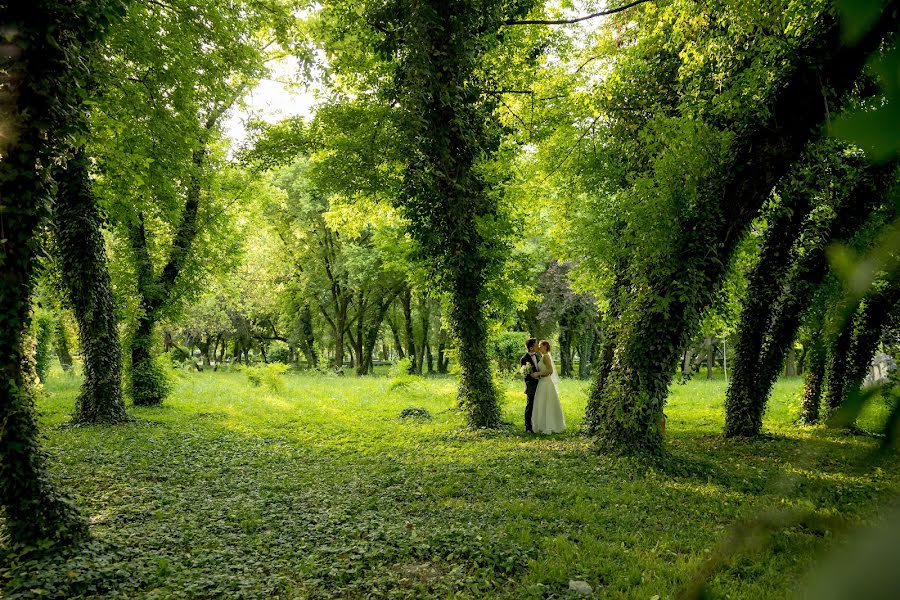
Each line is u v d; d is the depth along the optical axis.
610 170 12.98
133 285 16.45
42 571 4.93
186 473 8.82
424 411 15.35
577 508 6.86
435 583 4.86
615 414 9.84
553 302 28.95
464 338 13.22
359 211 17.53
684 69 10.01
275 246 34.00
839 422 0.47
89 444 10.77
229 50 11.57
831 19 6.99
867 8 0.41
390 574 5.03
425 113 10.80
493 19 10.45
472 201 12.66
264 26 12.39
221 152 16.97
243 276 32.72
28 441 5.57
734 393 12.49
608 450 9.77
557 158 14.60
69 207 12.78
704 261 9.20
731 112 8.59
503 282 13.77
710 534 5.88
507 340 28.55
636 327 9.76
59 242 12.83
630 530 6.17
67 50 5.49
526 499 7.33
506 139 14.45
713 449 11.03
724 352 31.36
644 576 4.85
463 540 5.71
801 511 0.46
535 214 17.69
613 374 10.20
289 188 31.28
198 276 17.97
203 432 12.38
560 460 9.43
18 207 5.29
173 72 10.90
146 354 17.02
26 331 5.71
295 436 12.15
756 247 12.91
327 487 8.06
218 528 6.33
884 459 0.43
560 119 14.08
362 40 12.29
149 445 10.81
